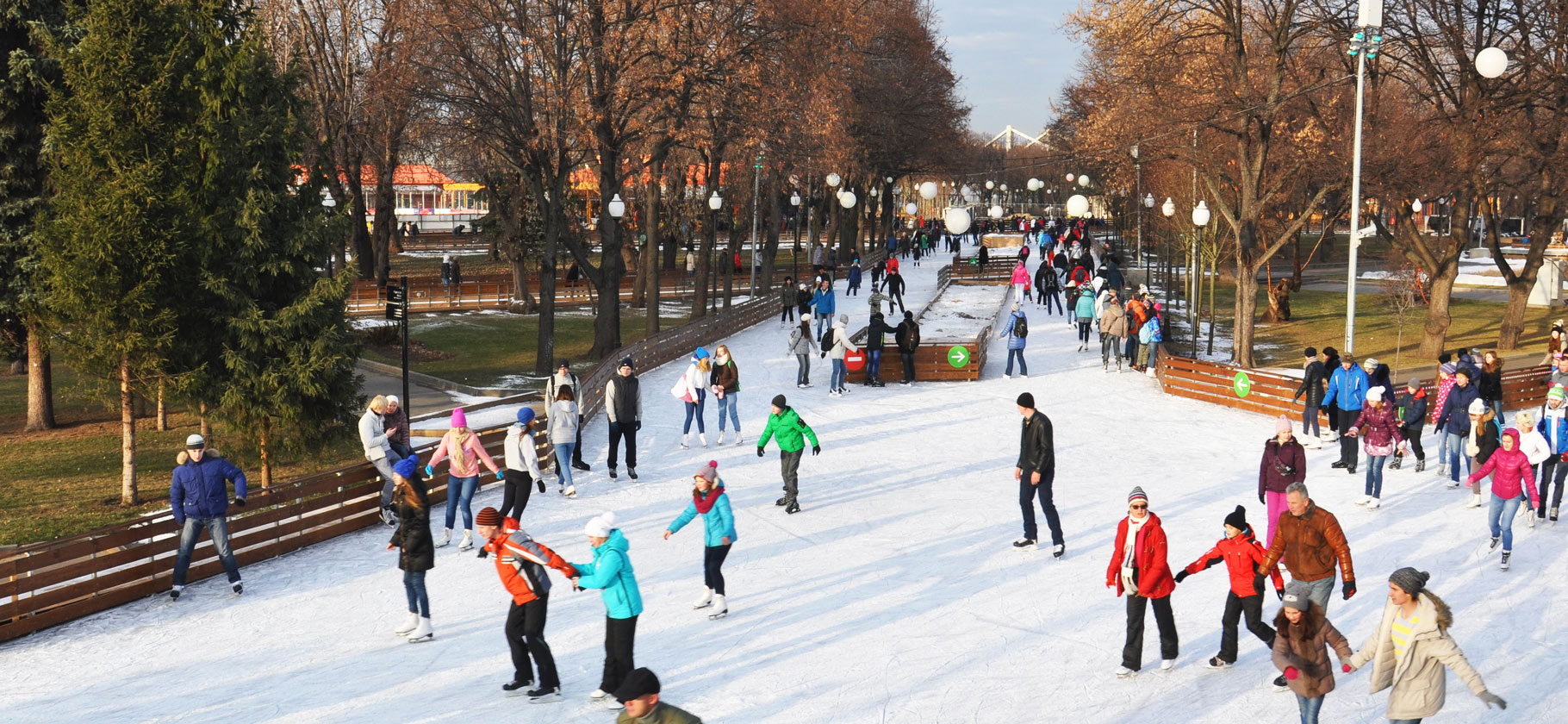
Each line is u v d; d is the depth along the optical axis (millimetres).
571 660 10758
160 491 19484
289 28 44000
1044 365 29141
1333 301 49938
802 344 26219
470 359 34500
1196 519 15273
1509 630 10930
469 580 13320
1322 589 9422
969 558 13789
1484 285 55156
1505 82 30141
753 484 17609
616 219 32500
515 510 14828
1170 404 24109
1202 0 29141
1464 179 30266
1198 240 36469
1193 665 10250
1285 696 9430
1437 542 13875
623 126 30516
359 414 19391
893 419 22656
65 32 22891
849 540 14633
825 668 10414
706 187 38719
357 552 14578
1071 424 22125
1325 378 19641
